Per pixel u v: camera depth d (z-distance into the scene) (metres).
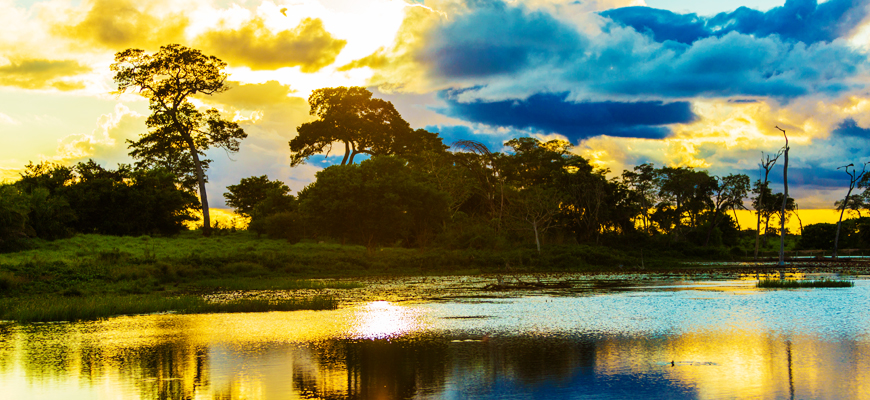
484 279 42.62
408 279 42.78
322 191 53.72
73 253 47.31
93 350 16.45
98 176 69.88
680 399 11.29
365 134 87.12
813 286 33.88
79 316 23.39
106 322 22.14
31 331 20.00
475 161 74.12
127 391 12.34
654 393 11.67
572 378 12.84
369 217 52.84
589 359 14.58
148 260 41.25
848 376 12.78
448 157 74.81
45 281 33.91
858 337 17.12
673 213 100.88
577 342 16.77
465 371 13.55
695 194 97.25
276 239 66.00
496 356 15.02
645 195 99.81
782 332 18.03
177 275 39.94
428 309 24.62
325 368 14.02
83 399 11.80
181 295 31.80
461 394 11.80
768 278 42.16
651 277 44.78
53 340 18.12
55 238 54.44
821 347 15.75
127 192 66.44
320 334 18.58
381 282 40.19
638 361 14.29
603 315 22.22
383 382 12.73
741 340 16.80
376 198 53.41
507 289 34.47
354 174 54.84
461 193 72.12
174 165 87.00
